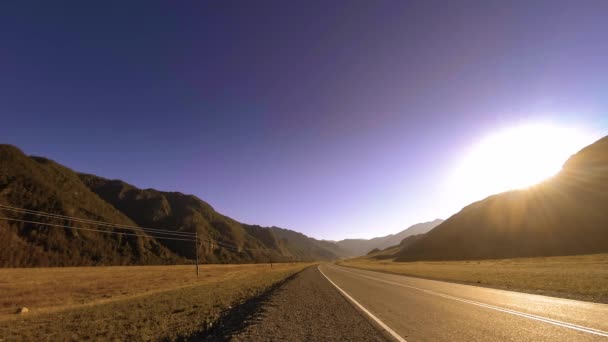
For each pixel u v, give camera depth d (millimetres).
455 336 8117
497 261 80375
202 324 12352
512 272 35312
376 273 46281
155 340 10812
